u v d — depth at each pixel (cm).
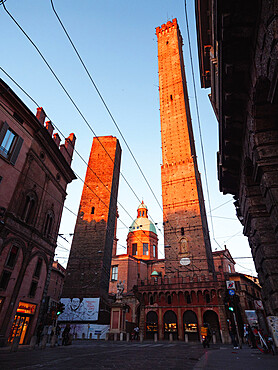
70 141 3325
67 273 4384
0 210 1961
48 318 3344
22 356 1160
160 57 6569
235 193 2048
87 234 4712
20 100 2206
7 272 1986
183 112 5597
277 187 1042
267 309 1565
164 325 3725
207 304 3606
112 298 4966
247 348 2023
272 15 742
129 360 1045
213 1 924
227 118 1338
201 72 2436
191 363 961
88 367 811
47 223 2642
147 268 6531
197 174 5334
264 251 1323
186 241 4366
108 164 5456
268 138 1114
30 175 2358
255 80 1012
